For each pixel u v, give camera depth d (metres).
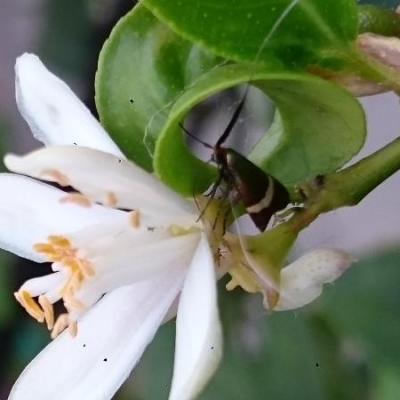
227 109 0.07
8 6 0.13
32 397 0.05
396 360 0.08
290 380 0.08
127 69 0.05
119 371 0.05
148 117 0.05
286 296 0.05
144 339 0.05
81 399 0.05
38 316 0.05
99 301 0.05
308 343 0.08
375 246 0.08
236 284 0.05
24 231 0.05
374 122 0.08
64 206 0.05
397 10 0.05
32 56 0.05
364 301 0.08
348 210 0.08
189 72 0.05
